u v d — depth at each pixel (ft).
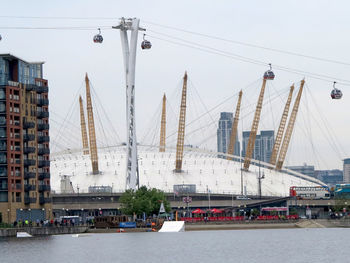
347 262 531.91
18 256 572.51
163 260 550.36
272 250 614.75
